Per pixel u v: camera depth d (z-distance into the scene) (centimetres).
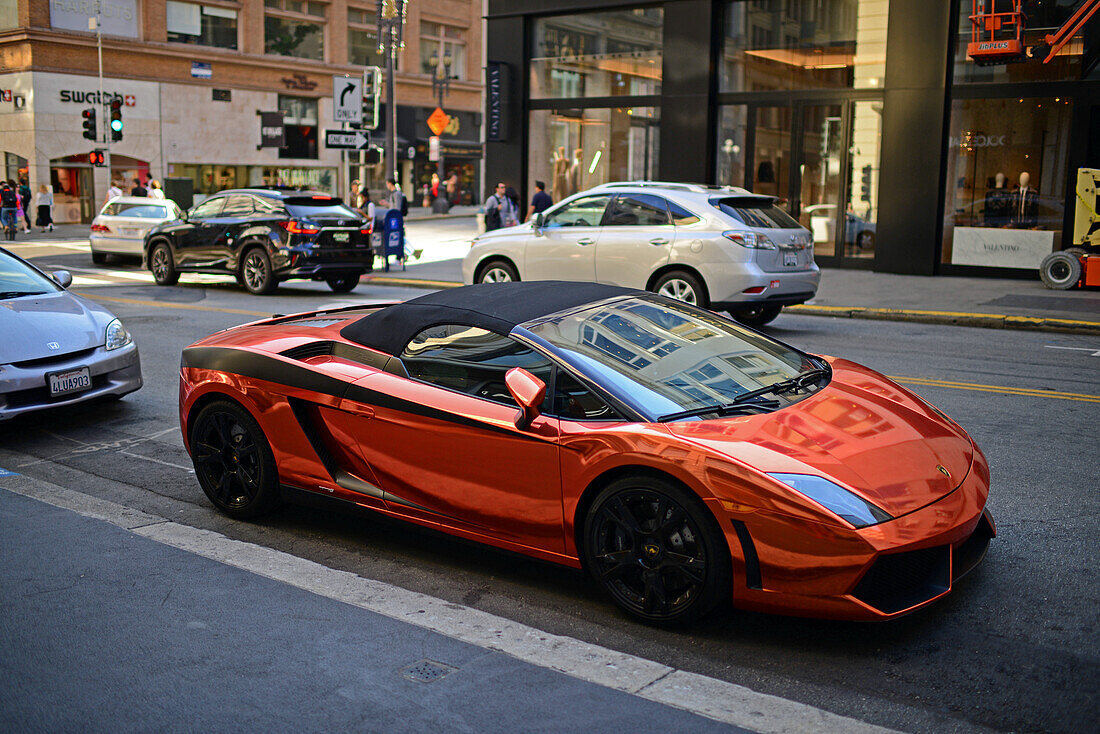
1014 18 1641
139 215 2111
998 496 537
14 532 504
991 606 402
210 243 1628
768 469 360
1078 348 1052
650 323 470
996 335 1159
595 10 2092
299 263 1542
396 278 1800
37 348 691
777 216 1159
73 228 3447
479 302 478
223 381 516
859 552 343
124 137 3828
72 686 344
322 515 538
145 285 1728
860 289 1570
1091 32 1603
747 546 361
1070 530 485
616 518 391
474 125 5278
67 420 755
